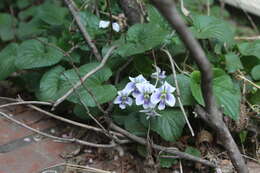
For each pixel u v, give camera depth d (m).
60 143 0.51
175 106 0.49
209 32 0.54
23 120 0.54
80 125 0.51
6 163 0.48
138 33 0.51
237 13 0.75
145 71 0.52
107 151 0.50
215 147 0.51
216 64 0.54
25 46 0.54
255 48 0.55
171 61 0.50
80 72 0.51
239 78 0.53
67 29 0.56
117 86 0.52
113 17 0.57
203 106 0.48
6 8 0.75
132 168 0.49
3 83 0.59
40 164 0.49
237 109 0.48
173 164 0.49
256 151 0.51
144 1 0.59
